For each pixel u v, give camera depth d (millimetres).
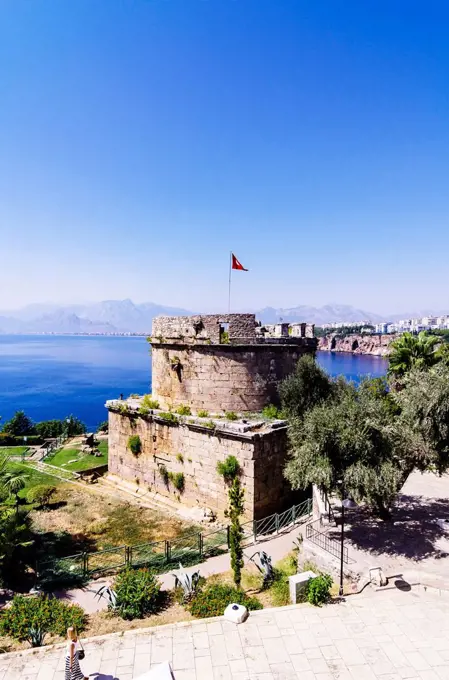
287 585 17125
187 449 27859
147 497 30000
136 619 15703
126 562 19688
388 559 16984
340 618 14250
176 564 20188
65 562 20641
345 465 17953
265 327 31766
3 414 97188
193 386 28969
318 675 11922
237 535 17203
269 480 25047
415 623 13852
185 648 13188
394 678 11734
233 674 12062
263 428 24969
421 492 24219
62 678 12164
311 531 19359
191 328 28828
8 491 20734
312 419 18781
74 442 48281
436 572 16016
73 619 15398
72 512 27297
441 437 20438
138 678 11438
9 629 14938
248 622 14289
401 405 22172
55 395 125312
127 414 32344
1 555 18719
